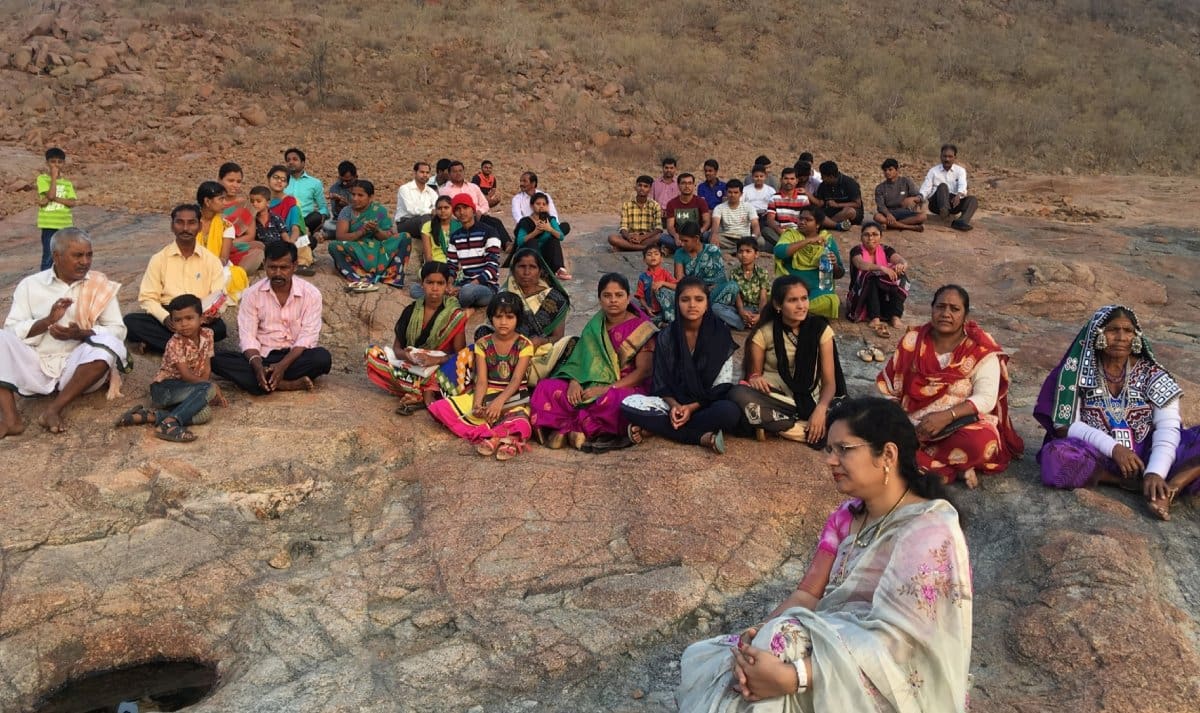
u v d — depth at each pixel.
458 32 22.70
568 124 19.30
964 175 12.61
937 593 2.87
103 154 16.12
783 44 25.30
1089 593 4.31
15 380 5.74
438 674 4.03
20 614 4.35
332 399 6.41
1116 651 3.96
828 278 8.66
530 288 7.05
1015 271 10.46
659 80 21.94
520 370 6.18
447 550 4.85
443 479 5.55
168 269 6.80
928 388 5.61
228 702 3.86
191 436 5.67
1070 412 5.56
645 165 18.20
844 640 2.91
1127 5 31.03
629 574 4.66
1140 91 24.48
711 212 11.92
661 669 4.12
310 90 19.38
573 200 15.55
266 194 8.95
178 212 6.73
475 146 18.05
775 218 11.47
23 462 5.42
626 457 5.79
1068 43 27.83
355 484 5.56
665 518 5.07
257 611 4.48
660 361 6.00
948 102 22.75
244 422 5.96
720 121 20.67
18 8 21.44
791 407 5.93
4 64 18.72
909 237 12.03
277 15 22.44
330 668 4.09
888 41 26.39
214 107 18.36
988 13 29.02
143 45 19.92
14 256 10.62
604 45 23.14
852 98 22.59
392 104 19.39
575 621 4.33
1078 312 9.55
